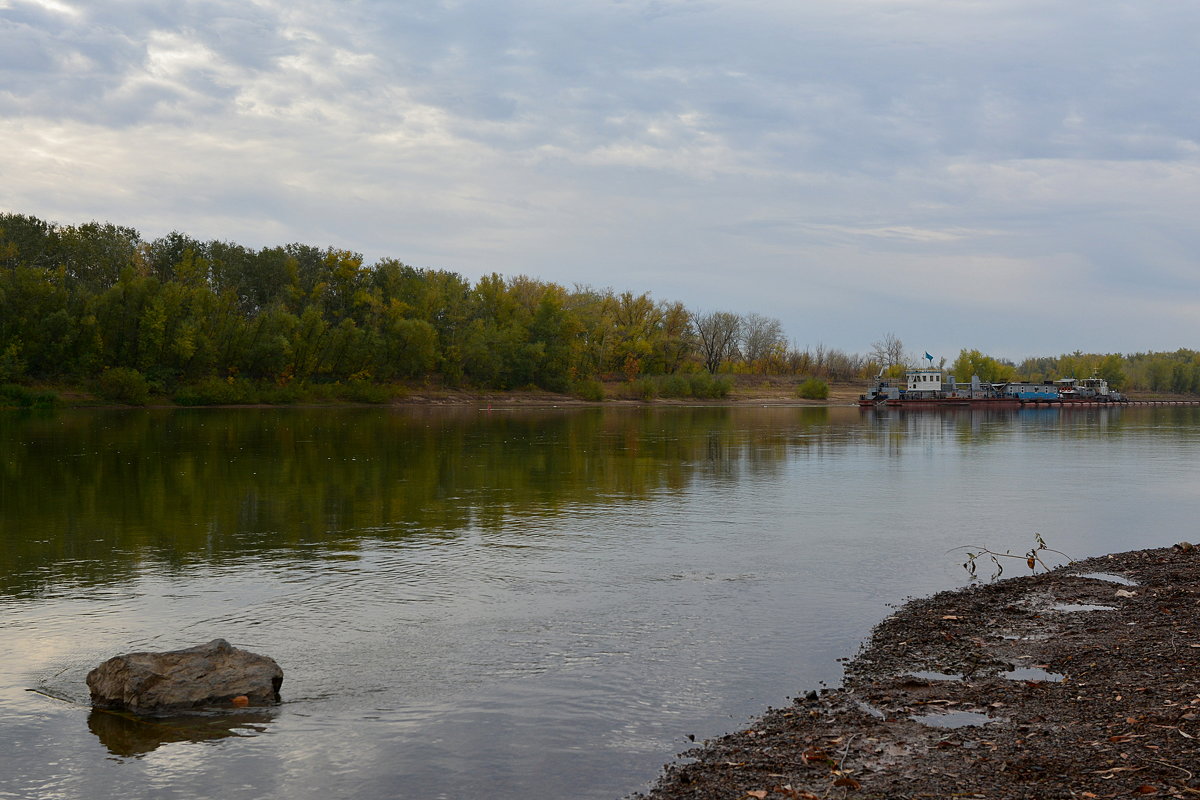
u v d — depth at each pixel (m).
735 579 17.50
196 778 8.97
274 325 106.50
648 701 10.94
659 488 31.31
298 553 19.77
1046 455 46.03
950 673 11.88
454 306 127.56
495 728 10.15
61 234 110.44
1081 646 12.80
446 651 12.93
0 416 72.19
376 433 58.00
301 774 9.02
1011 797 7.97
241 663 11.24
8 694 11.24
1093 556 20.14
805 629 14.08
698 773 8.87
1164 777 8.11
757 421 82.44
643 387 134.75
